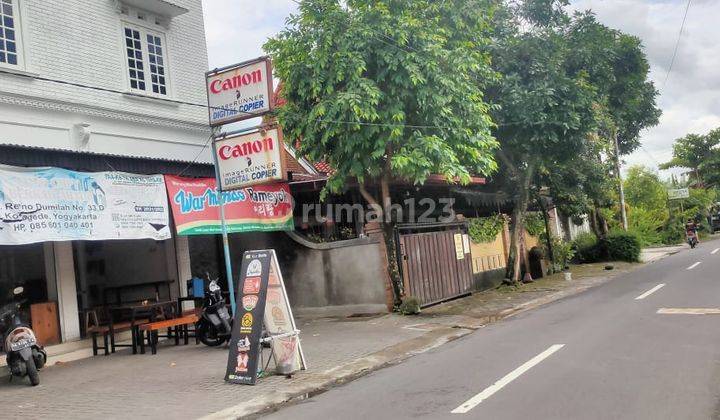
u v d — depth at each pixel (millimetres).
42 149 9945
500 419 5586
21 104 10609
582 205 23625
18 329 9211
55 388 8789
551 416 5551
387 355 9789
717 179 54250
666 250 32188
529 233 23000
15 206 9227
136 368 9883
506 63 16875
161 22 13680
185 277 13922
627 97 23516
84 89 11758
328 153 13805
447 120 13156
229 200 13156
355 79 12375
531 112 16406
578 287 17641
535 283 19594
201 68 14531
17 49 10789
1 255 10703
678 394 5961
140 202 11297
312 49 13219
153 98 13023
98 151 11828
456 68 13023
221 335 11133
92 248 12695
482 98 16797
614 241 26406
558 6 17750
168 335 12742
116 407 7441
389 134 12656
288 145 14438
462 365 8242
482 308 14570
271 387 7988
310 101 13617
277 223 14375
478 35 14820
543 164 19453
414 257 15055
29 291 11047
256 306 8445
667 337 8781
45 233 9602
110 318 11500
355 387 7707
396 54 12500
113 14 12570
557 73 16688
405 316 13781
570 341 9117
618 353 7984
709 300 12109
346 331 12398
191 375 9023
